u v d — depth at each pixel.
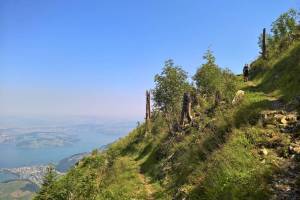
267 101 20.55
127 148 42.81
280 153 13.37
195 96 37.12
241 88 33.44
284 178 11.21
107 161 37.22
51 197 20.08
